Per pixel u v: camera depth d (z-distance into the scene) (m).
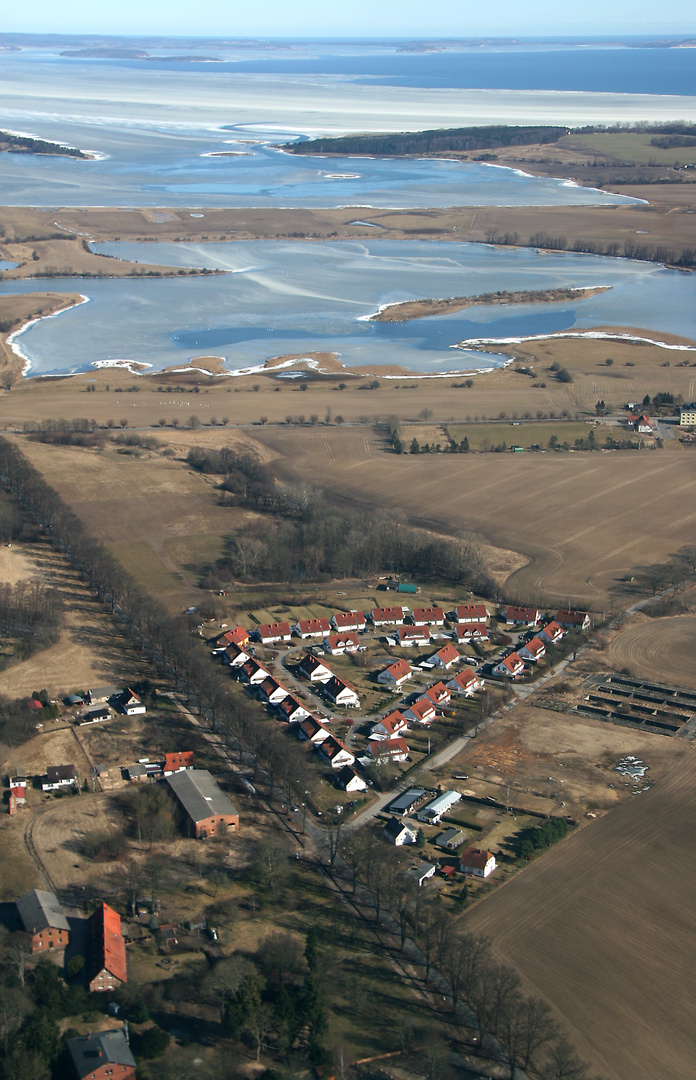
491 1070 129.38
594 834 174.62
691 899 159.25
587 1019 136.12
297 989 137.88
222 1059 129.25
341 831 175.75
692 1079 127.62
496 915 155.00
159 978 140.75
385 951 148.62
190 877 162.25
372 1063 129.50
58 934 146.12
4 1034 129.50
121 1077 124.75
